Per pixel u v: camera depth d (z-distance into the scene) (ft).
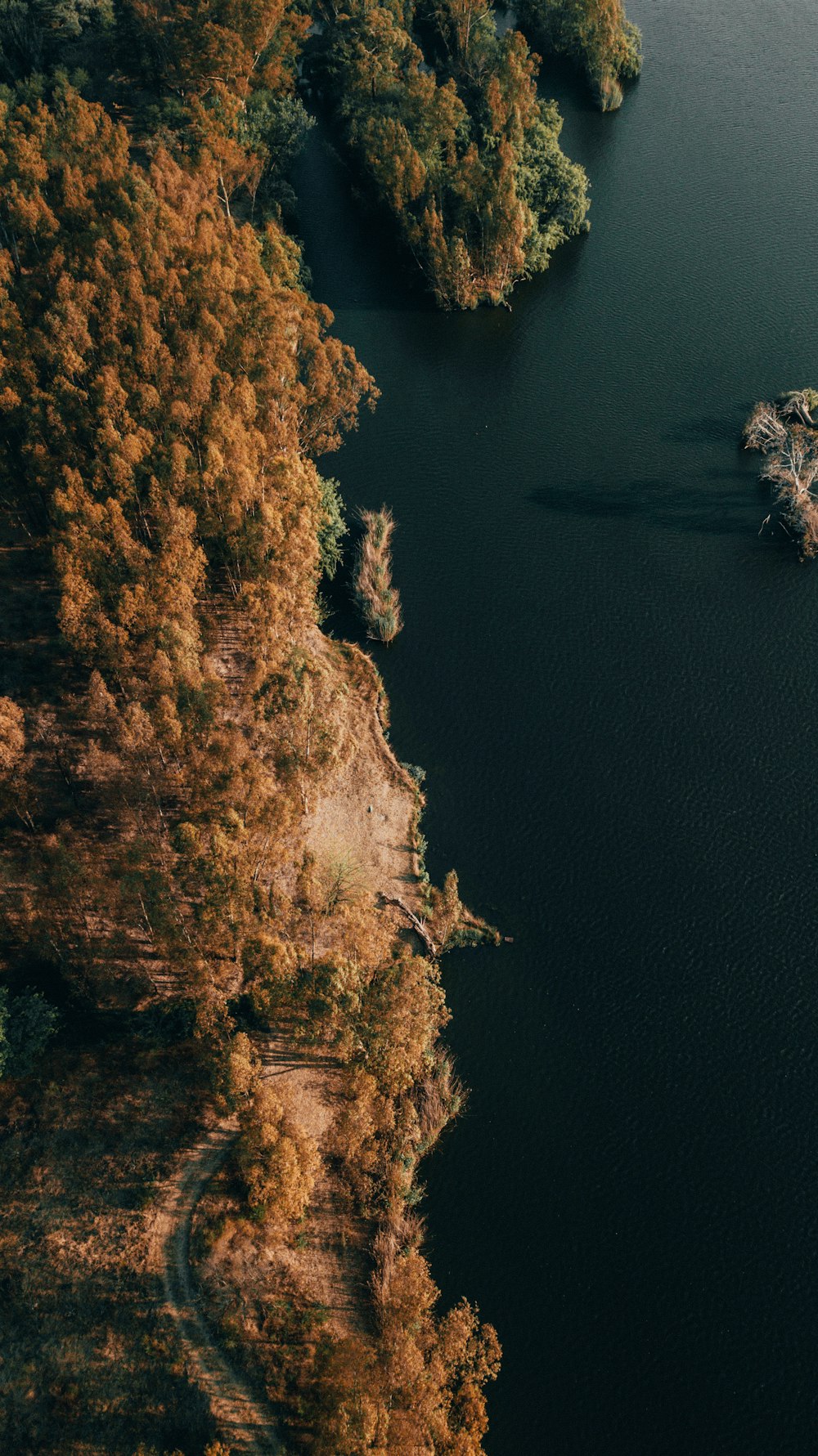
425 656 369.30
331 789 325.42
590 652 368.89
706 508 411.95
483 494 425.28
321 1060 268.62
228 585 361.10
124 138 468.75
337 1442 198.59
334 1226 244.63
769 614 375.86
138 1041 262.88
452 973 293.84
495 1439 226.79
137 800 294.87
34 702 321.73
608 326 493.77
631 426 446.19
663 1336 239.09
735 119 605.31
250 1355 220.02
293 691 297.53
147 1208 236.63
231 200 554.05
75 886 261.44
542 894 309.42
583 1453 225.76
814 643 366.63
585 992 290.35
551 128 539.70
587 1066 277.85
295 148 578.66
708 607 379.14
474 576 395.14
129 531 328.70
